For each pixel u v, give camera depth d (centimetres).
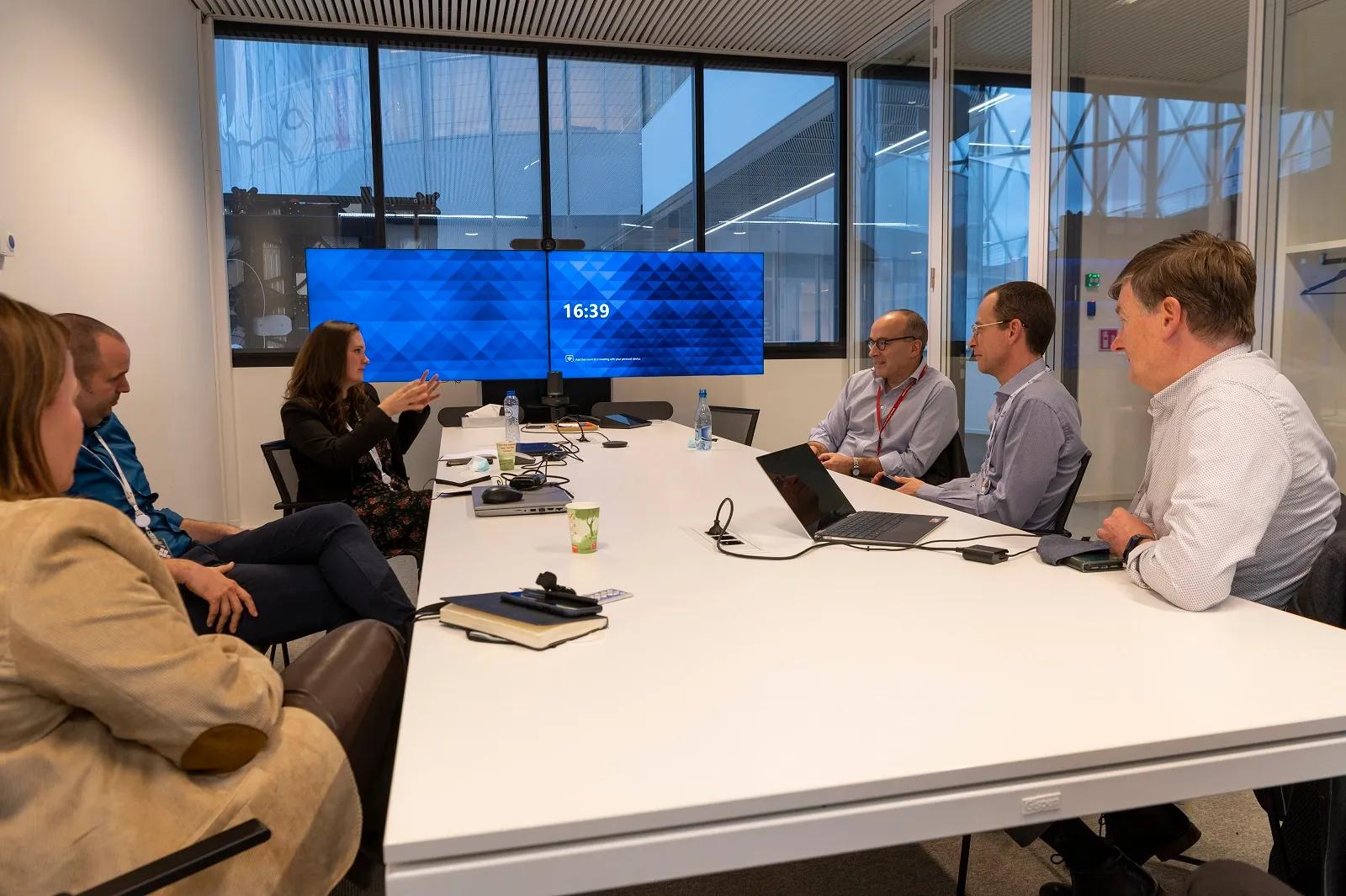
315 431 312
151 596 92
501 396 532
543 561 160
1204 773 88
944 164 516
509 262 518
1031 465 231
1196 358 144
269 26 511
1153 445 155
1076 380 425
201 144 491
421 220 549
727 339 554
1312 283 303
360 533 212
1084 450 236
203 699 90
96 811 87
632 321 539
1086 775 84
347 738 109
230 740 93
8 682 83
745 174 602
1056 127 429
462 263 512
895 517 197
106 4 357
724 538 177
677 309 545
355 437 306
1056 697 96
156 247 411
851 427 370
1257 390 132
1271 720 90
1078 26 412
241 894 92
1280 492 127
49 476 98
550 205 566
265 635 204
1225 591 125
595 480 259
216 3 480
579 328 533
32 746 86
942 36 507
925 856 182
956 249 513
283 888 96
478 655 111
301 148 526
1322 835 117
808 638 117
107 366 200
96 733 91
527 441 378
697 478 264
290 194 526
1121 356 397
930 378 343
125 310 369
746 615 127
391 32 527
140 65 396
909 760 82
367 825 118
